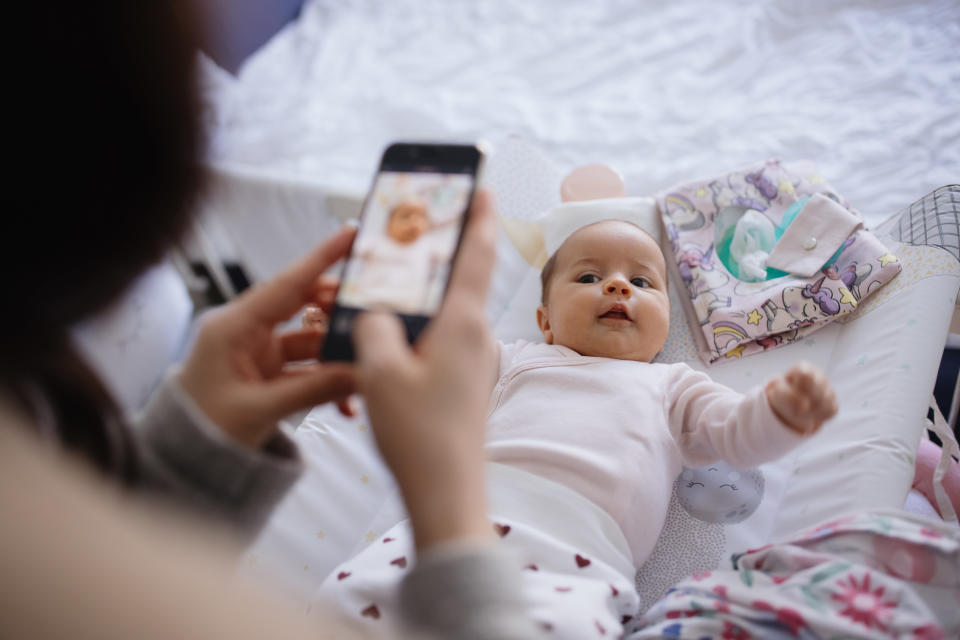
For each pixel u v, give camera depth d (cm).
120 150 35
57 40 32
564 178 153
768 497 98
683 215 133
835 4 178
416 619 34
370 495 104
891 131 151
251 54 196
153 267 42
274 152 179
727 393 98
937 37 165
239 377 49
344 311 56
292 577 93
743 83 173
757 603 66
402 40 205
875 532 68
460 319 42
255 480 47
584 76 186
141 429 46
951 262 105
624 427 96
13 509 26
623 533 88
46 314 37
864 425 94
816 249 117
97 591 26
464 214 55
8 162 32
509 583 34
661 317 113
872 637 60
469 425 39
